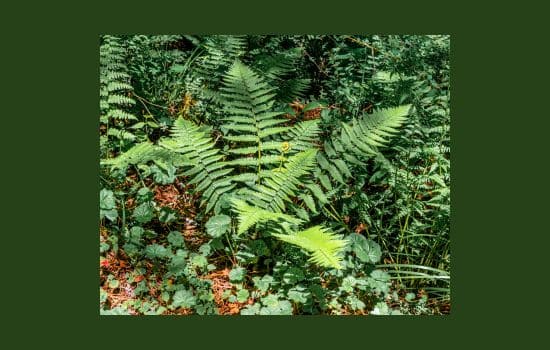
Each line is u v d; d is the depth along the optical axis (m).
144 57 2.82
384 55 2.73
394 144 2.48
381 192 2.52
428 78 2.63
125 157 2.26
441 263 2.30
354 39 2.88
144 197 2.36
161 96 2.82
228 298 2.16
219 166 2.32
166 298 2.11
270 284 2.16
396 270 2.29
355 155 2.44
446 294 2.25
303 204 2.45
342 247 2.11
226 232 2.32
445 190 2.30
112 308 2.10
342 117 2.65
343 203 2.41
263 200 2.30
